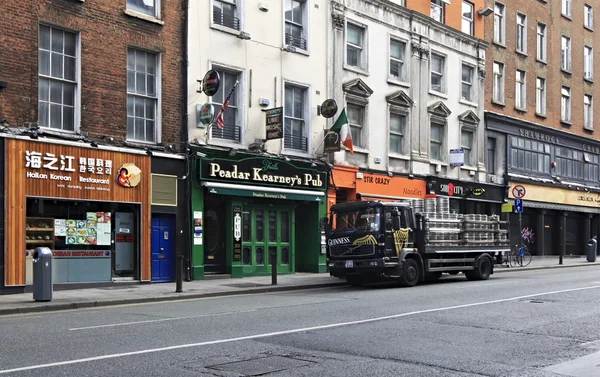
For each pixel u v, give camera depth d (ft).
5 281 49.93
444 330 32.45
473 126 102.89
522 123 112.27
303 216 78.13
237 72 69.21
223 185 65.00
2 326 34.45
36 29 52.75
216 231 68.23
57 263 53.98
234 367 23.84
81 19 55.93
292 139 75.31
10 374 22.34
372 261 58.13
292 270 74.79
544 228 119.55
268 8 72.23
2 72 50.42
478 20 105.09
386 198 85.46
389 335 30.94
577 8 130.52
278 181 71.05
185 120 63.46
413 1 92.43
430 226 62.13
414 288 57.72
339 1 80.28
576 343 29.19
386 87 86.74
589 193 129.39
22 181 51.11
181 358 25.31
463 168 99.96
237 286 57.88
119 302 46.75
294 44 75.46
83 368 23.36
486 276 69.15
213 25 66.44
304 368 23.86
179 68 63.62
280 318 36.88
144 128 61.21
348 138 76.79
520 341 29.60
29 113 52.06
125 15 59.21
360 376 22.76
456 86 99.71
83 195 54.95
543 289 54.29
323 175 76.64
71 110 55.72
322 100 78.02
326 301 46.50
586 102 132.77
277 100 72.84
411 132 90.33
